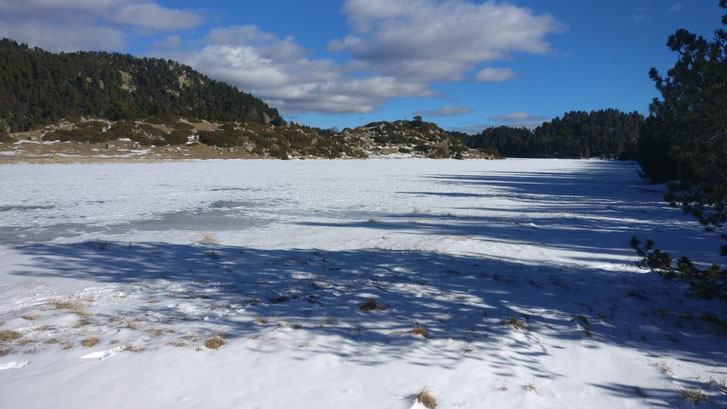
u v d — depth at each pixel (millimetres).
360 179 29719
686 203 5270
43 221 11844
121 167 35812
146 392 3117
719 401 3193
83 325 4508
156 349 3891
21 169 31219
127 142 53188
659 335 4449
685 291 5934
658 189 23234
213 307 5117
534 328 4559
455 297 5539
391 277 6520
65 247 8562
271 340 4113
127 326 4465
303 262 7516
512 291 5844
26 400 2975
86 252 8141
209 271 6867
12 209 13867
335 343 4062
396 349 3943
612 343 4238
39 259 7582
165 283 6168
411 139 110562
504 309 5117
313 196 18875
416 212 14453
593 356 3934
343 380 3361
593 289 6031
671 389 3385
